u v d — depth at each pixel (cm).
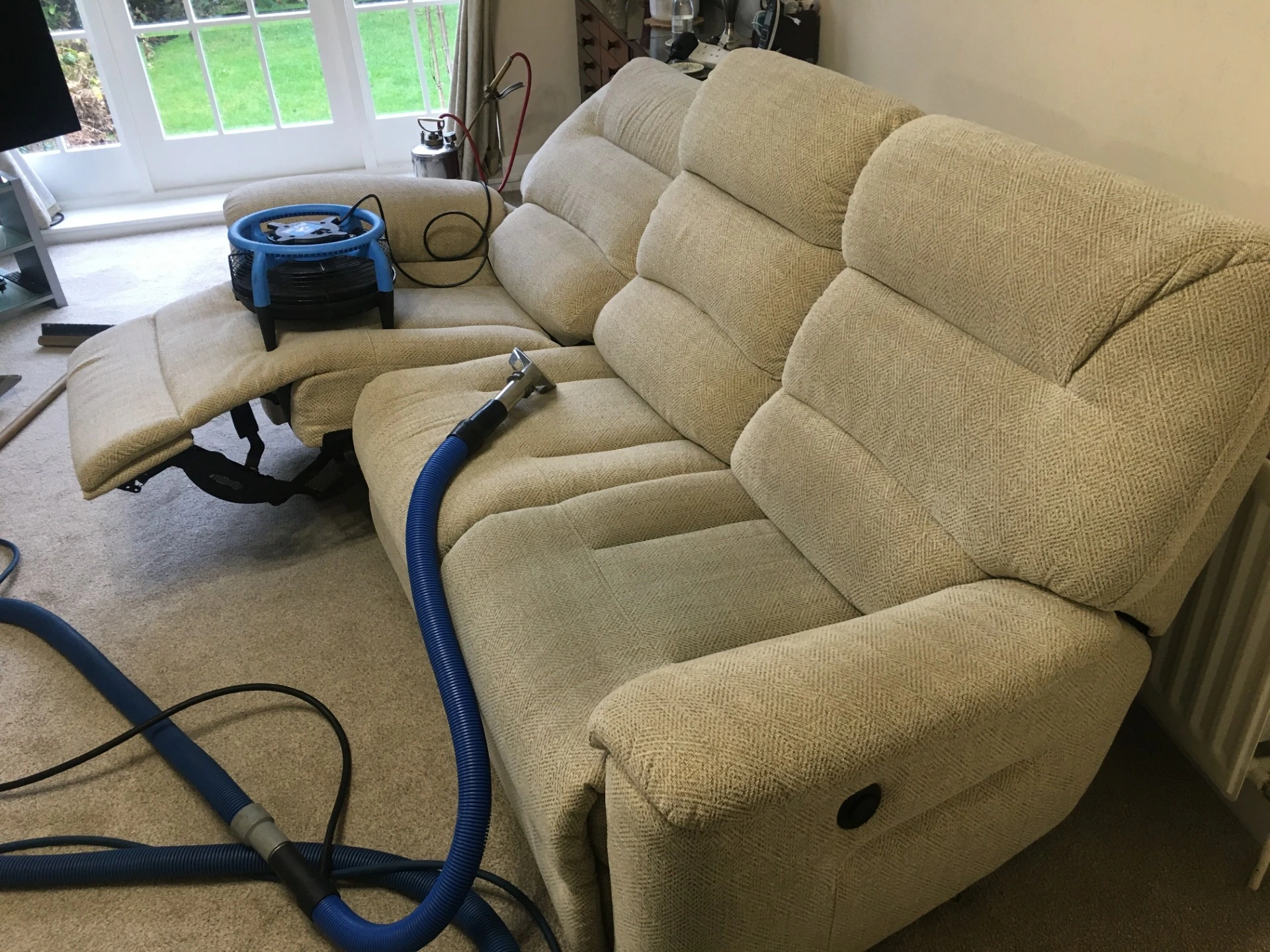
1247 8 133
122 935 135
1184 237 98
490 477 156
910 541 123
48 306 317
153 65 363
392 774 158
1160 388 99
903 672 98
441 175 324
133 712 165
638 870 96
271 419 225
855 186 141
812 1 261
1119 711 119
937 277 121
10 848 146
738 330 158
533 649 123
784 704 93
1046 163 112
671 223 177
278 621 190
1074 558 104
